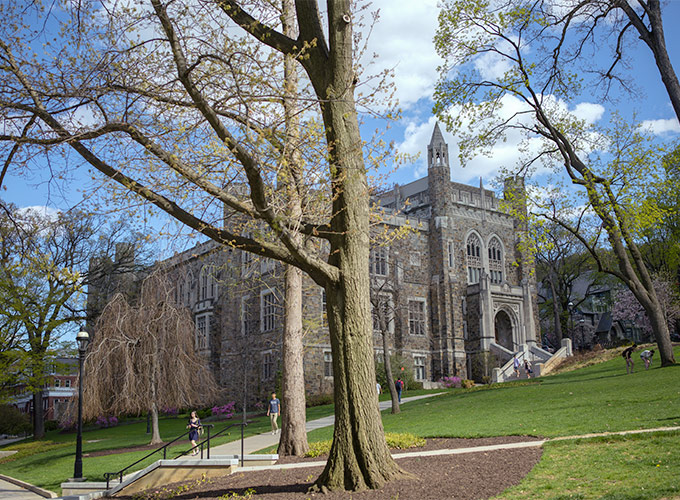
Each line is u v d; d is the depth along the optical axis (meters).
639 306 61.25
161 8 9.09
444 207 57.59
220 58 9.39
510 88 26.64
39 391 36.16
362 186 11.17
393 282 53.50
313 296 44.62
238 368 50.25
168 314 28.56
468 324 57.09
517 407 22.19
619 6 23.30
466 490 9.76
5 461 31.25
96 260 42.41
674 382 22.28
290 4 14.41
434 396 35.88
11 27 10.16
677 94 21.31
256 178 9.42
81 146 10.12
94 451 28.34
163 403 27.83
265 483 12.66
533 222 26.91
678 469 9.72
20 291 33.06
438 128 59.69
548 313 70.75
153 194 10.21
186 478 15.40
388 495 9.60
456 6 25.92
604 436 13.02
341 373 10.60
